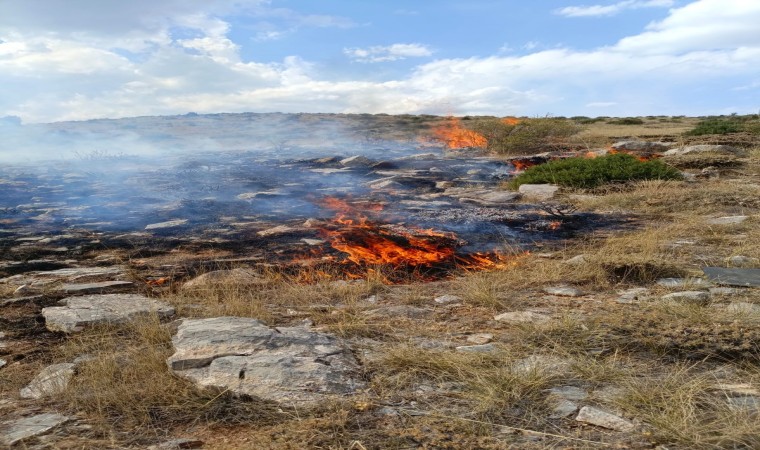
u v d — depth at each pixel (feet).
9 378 14.43
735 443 10.42
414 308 19.70
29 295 22.02
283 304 20.74
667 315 17.34
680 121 150.92
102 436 11.29
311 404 12.21
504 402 12.18
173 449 10.72
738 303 18.47
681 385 12.80
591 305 19.42
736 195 40.91
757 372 13.53
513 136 87.40
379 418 11.76
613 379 13.34
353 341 16.35
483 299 19.99
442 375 13.73
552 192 47.06
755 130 81.71
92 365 14.26
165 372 13.93
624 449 10.47
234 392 12.72
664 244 27.89
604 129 118.11
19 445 10.91
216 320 17.38
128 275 25.17
